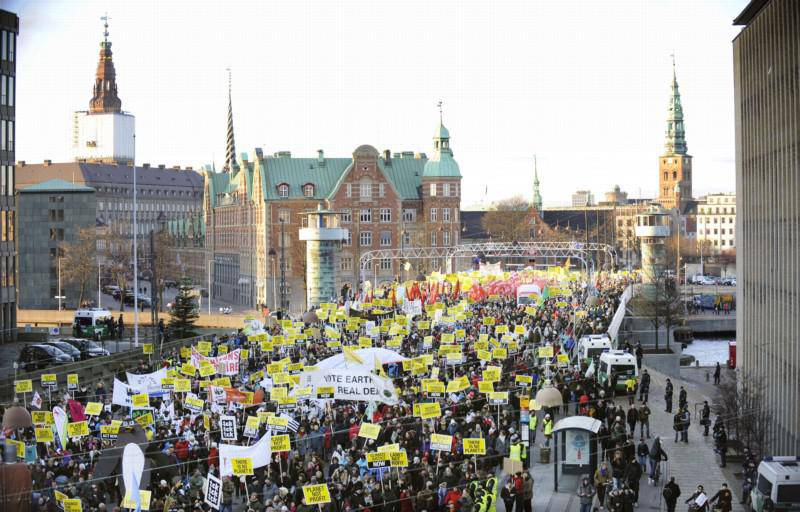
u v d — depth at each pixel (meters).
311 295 123.62
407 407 49.06
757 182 66.50
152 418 46.50
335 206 179.75
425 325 72.38
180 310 105.62
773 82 62.47
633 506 41.69
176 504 36.62
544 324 77.25
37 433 42.78
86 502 38.03
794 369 58.03
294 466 41.53
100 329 101.75
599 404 52.84
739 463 52.16
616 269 153.62
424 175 183.75
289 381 49.94
